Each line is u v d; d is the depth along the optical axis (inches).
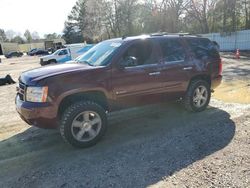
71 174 154.2
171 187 136.6
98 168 159.5
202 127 216.1
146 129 217.8
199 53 248.2
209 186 136.0
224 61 715.4
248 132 202.2
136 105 213.5
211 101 292.0
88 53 233.5
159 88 221.1
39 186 143.9
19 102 187.9
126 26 2265.0
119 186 139.9
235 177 143.0
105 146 189.6
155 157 169.3
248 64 632.4
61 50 962.7
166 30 1673.2
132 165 160.9
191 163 159.6
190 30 1626.5
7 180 150.9
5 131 230.1
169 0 1620.3
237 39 1125.1
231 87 360.5
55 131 223.5
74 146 184.4
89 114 187.3
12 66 1139.9
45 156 178.4
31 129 231.9
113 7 2326.5
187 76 237.9
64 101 185.5
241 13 1376.7
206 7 1499.8
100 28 2416.3
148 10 1919.3
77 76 182.4
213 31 1502.2
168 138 197.6
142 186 139.0
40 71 192.2
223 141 188.2
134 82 205.8
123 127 224.5
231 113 247.6
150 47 218.2
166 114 252.2
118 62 198.5
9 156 180.4
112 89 196.1
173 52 231.1
